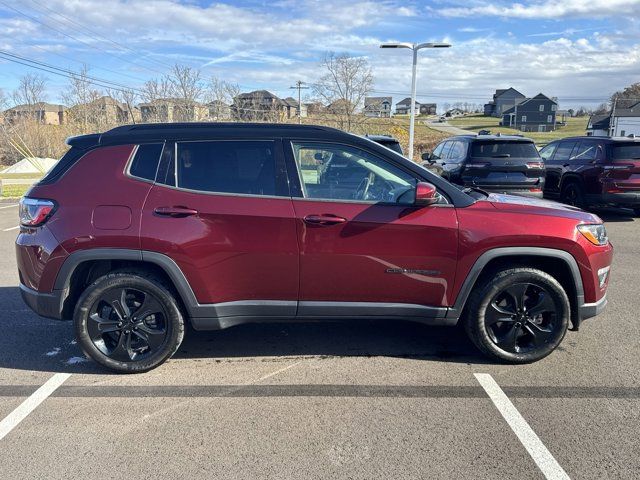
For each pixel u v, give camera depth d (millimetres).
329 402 3391
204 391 3549
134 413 3260
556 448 2881
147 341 3787
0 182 17344
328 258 3641
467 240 3656
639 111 77562
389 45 22891
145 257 3586
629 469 2703
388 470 2695
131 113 36031
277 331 4664
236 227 3594
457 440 2957
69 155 3750
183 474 2666
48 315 3713
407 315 3807
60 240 3582
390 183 3732
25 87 42875
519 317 3869
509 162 9562
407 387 3594
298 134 3740
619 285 6043
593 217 3953
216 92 36344
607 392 3514
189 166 3686
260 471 2689
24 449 2883
